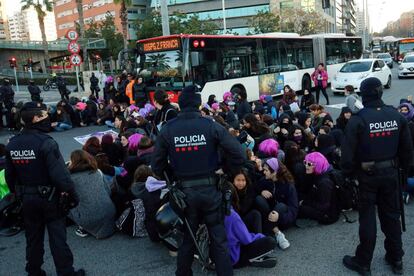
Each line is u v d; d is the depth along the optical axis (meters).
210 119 3.51
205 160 3.41
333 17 90.69
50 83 39.94
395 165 3.83
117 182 5.54
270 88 18.00
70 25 100.81
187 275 3.61
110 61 62.88
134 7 83.75
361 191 3.90
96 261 4.61
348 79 19.23
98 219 5.08
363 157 3.81
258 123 7.50
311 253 4.50
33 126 3.85
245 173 4.73
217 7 84.06
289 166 5.66
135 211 5.17
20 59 61.38
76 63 17.09
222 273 3.48
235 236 4.15
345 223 5.25
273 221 4.70
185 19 52.75
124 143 7.16
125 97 15.77
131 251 4.83
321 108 8.95
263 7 80.06
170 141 3.42
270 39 18.20
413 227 5.02
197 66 13.84
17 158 3.78
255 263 4.23
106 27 57.12
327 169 5.20
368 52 52.53
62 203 3.92
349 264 4.12
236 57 15.85
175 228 3.85
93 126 14.75
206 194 3.41
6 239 5.36
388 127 3.73
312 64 21.92
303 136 7.46
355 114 3.84
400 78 26.00
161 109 6.72
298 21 53.91
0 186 5.48
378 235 4.88
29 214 3.87
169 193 3.59
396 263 3.96
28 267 4.03
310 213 5.20
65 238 4.03
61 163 3.81
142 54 14.27
